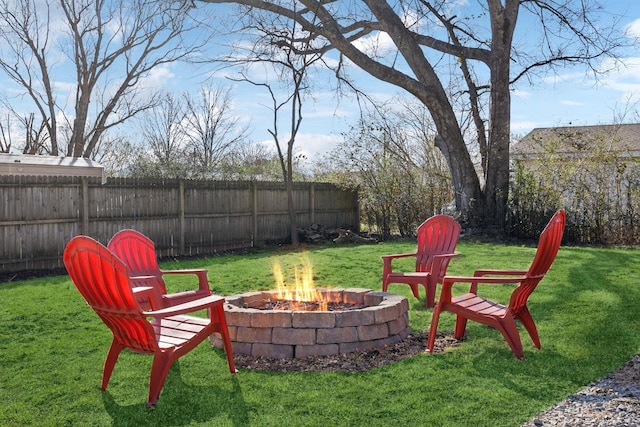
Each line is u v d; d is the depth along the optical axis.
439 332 4.80
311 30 13.74
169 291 6.83
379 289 7.04
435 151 16.03
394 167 14.74
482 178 15.83
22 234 9.08
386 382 3.49
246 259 10.29
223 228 12.39
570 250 9.95
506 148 13.91
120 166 20.45
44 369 3.88
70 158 12.56
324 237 13.68
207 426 2.89
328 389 3.39
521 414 2.99
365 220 15.88
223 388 3.44
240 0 14.01
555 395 3.28
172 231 11.35
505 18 13.88
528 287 4.06
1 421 3.00
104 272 3.04
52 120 18.75
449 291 4.19
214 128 25.39
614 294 6.04
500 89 13.91
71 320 5.28
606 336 4.53
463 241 12.39
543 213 12.73
